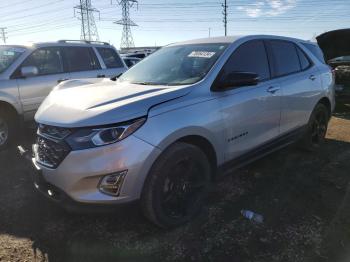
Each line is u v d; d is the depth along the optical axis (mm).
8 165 5211
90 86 3961
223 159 3809
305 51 5418
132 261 3012
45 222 3590
